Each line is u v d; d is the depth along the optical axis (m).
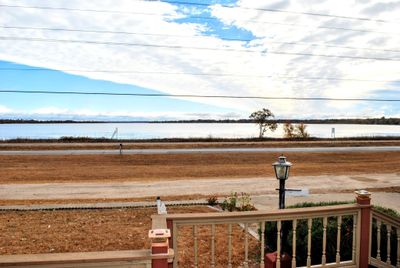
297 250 4.98
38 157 23.25
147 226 7.80
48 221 8.26
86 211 9.43
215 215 3.81
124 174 17.55
